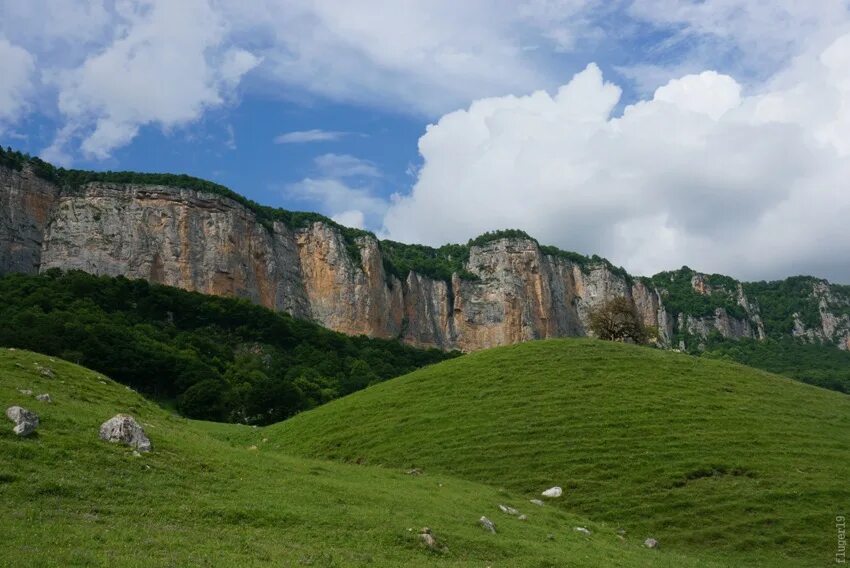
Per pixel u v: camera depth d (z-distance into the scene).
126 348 100.88
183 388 101.00
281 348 154.00
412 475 37.69
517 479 39.25
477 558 23.00
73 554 16.27
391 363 165.00
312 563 18.89
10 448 21.97
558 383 53.59
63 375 39.69
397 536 22.95
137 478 23.06
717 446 41.66
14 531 17.16
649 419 45.81
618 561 26.05
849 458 40.47
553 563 23.75
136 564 16.38
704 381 54.34
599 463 40.00
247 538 20.20
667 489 37.16
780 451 41.06
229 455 30.05
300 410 98.81
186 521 20.72
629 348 64.94
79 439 24.53
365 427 50.56
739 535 33.03
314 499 25.61
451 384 56.78
